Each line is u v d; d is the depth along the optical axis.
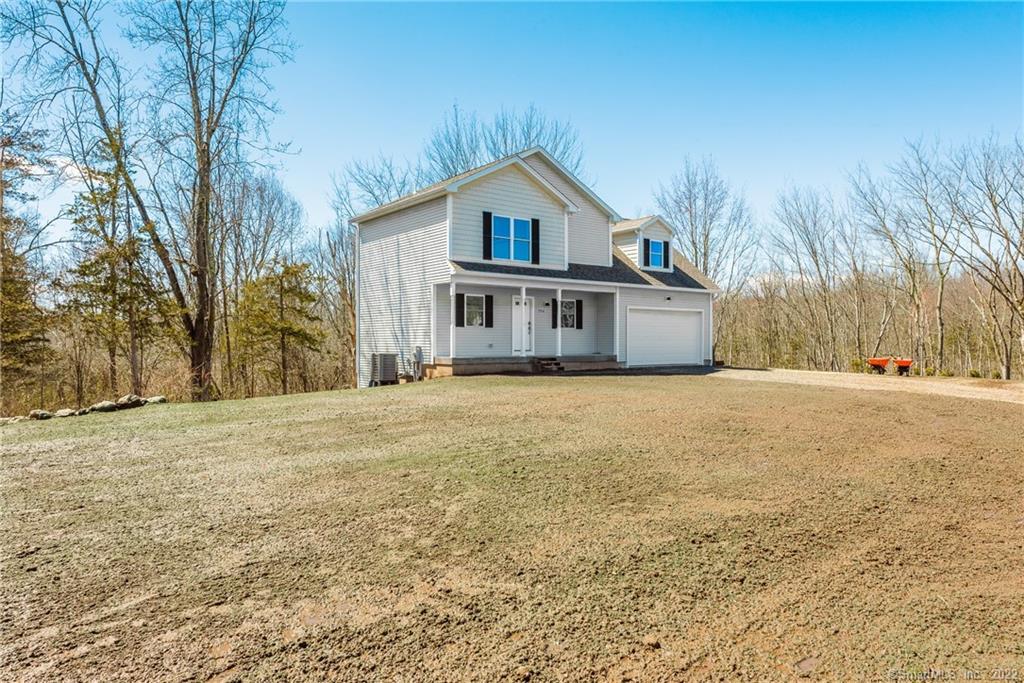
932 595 3.01
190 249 20.02
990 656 2.45
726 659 2.44
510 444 6.42
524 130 31.77
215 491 4.80
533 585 3.11
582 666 2.38
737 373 17.45
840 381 14.51
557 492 4.70
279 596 2.99
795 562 3.40
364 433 7.16
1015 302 20.78
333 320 30.83
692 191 35.19
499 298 17.27
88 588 3.09
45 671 2.35
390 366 16.84
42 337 16.52
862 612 2.83
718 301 35.44
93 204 16.28
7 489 4.91
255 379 24.05
